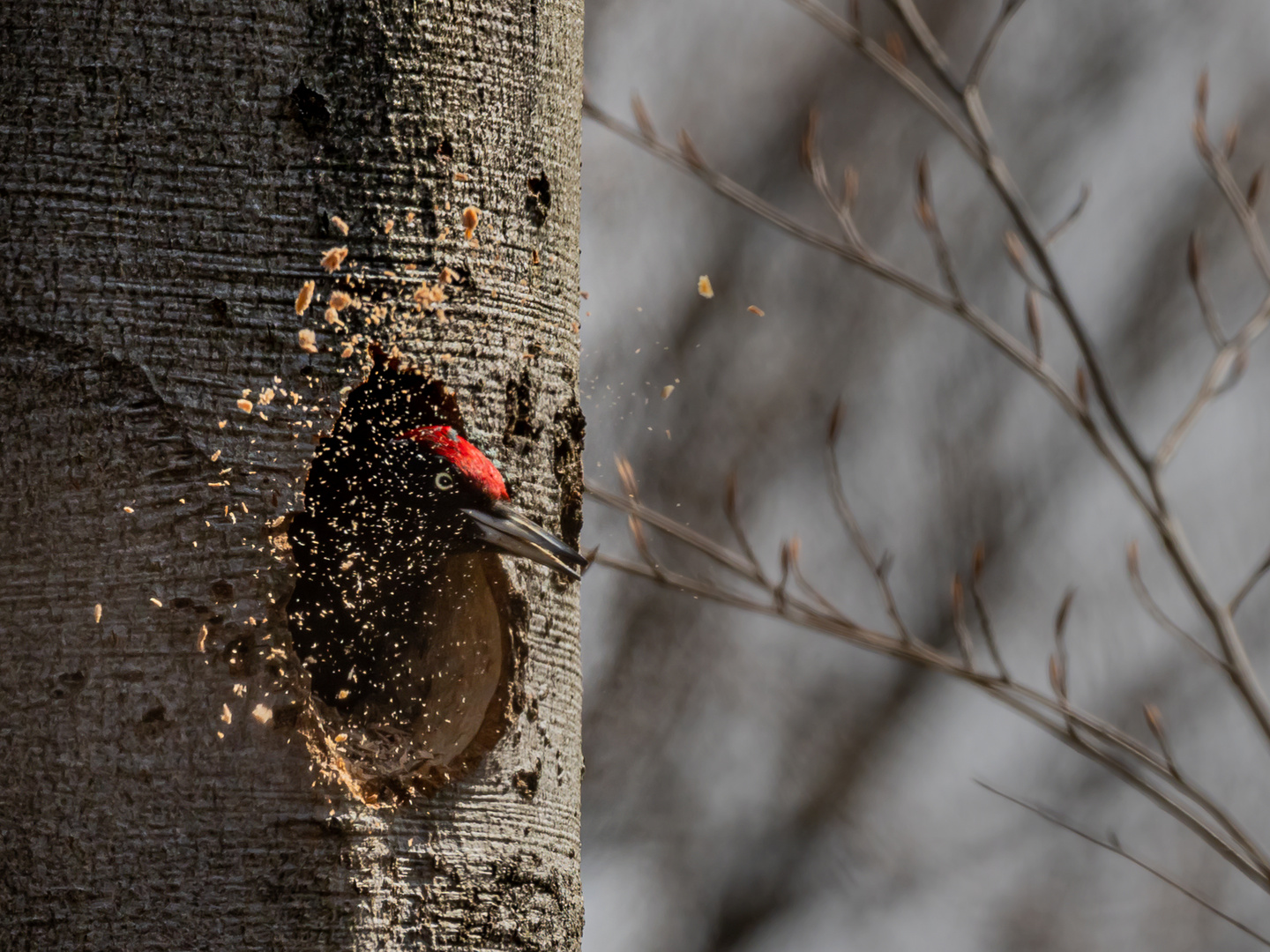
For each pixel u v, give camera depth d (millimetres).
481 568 3566
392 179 3518
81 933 3443
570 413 3600
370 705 3551
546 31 3582
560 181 3588
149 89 3488
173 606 3471
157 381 3479
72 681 3461
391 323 3516
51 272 3479
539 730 3547
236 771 3463
